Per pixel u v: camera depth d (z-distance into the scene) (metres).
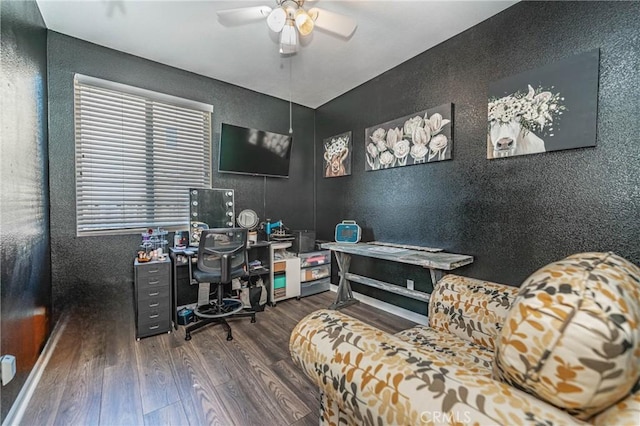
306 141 4.14
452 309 1.52
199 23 2.27
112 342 2.28
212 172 3.29
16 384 1.49
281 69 3.04
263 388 1.73
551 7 1.86
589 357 0.58
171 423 1.45
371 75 3.19
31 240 1.81
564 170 1.82
